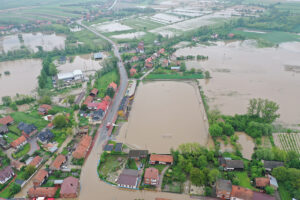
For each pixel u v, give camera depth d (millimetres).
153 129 141375
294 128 136500
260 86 185500
